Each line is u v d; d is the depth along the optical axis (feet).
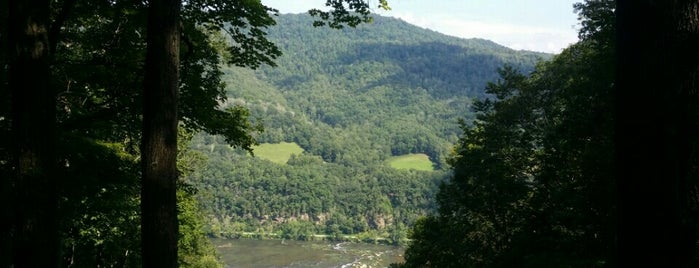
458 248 65.31
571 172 51.31
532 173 61.00
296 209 442.91
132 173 36.19
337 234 407.23
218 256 138.21
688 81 11.16
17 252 19.07
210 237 386.73
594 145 42.16
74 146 30.40
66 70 30.58
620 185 11.47
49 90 19.89
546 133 56.80
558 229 46.26
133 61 31.45
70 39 33.63
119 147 37.70
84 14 31.27
